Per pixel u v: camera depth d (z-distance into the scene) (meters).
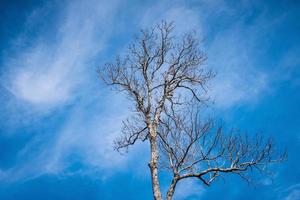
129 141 15.78
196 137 13.75
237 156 13.34
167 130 14.43
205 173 13.30
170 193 13.23
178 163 13.55
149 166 14.09
